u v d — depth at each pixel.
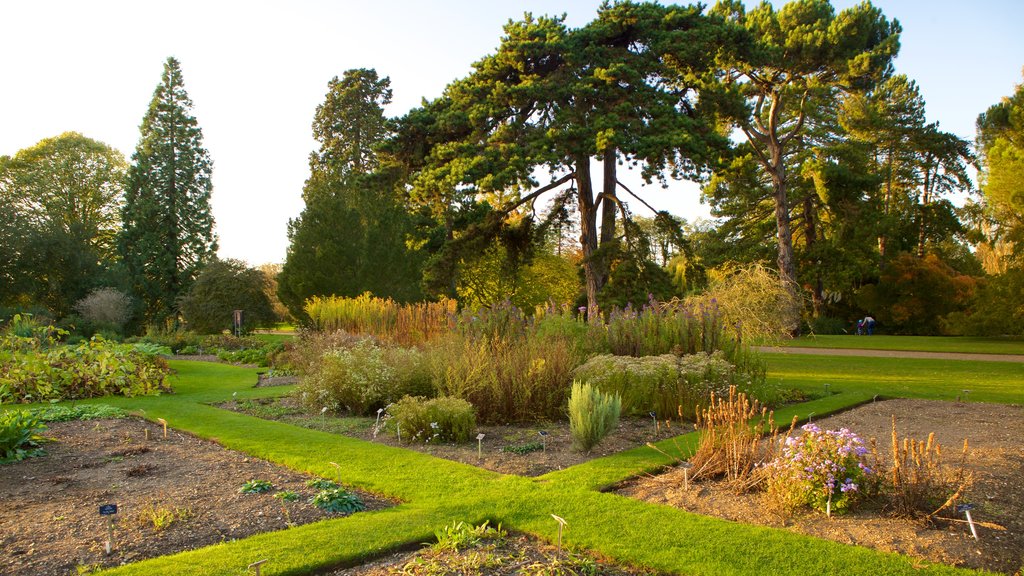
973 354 21.27
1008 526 4.21
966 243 48.00
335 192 29.77
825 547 3.86
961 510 4.15
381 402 9.09
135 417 8.52
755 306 14.81
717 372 8.77
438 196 19.16
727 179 28.42
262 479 5.40
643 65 19.55
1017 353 21.42
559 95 19.03
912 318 38.72
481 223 22.44
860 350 22.78
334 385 9.10
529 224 23.45
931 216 41.22
